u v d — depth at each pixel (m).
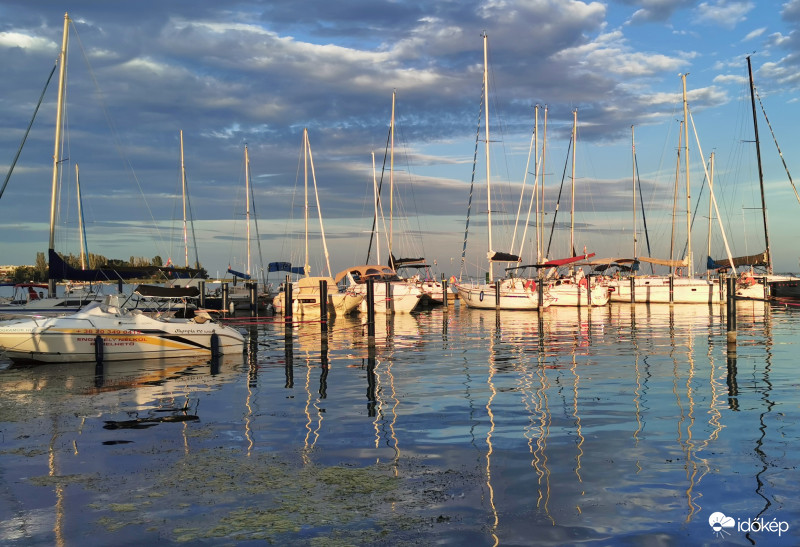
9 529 5.90
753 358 17.25
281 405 11.64
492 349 20.47
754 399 11.58
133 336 18.42
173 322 19.28
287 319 28.81
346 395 12.60
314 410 11.15
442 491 6.83
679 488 6.86
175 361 18.31
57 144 30.22
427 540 5.62
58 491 6.91
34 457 8.21
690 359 17.17
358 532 5.79
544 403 11.45
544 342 22.33
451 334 26.22
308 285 39.59
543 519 6.06
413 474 7.41
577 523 5.96
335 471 7.55
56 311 28.28
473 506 6.40
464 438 9.02
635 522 5.98
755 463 7.68
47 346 17.59
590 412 10.62
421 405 11.45
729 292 19.25
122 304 22.34
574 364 16.53
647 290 47.94
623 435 9.06
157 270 30.05
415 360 18.00
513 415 10.48
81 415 10.84
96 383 14.45
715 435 9.00
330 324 33.12
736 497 6.57
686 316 35.56
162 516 6.20
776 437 8.86
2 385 14.21
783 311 39.28
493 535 5.71
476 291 44.41
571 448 8.42
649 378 14.07
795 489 6.78
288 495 6.75
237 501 6.59
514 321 33.28
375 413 10.82
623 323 30.73
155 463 7.93
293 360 18.44
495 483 7.07
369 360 18.20
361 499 6.61
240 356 19.42
